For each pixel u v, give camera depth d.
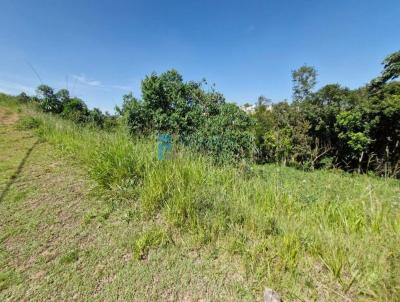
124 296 1.62
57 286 1.67
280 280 1.77
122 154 3.56
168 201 2.76
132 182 3.24
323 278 1.80
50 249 2.07
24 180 3.58
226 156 4.87
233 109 6.02
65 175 3.90
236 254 2.09
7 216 2.55
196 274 1.86
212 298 1.64
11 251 2.01
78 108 12.36
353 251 1.95
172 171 3.31
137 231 2.39
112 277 1.79
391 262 1.75
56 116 10.48
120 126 6.34
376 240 2.05
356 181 4.37
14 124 8.43
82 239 2.23
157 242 2.19
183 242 2.23
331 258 1.90
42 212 2.68
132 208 2.83
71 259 1.94
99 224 2.50
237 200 2.80
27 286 1.66
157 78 6.47
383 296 1.53
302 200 3.15
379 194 3.08
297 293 1.66
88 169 3.93
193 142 5.09
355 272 1.74
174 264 1.96
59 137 6.17
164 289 1.70
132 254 2.06
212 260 2.02
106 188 3.24
